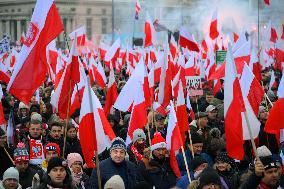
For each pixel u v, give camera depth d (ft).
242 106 56.13
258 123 60.23
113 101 87.56
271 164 50.31
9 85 65.87
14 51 157.89
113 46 165.78
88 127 58.18
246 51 97.04
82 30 168.76
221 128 85.61
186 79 106.52
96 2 556.51
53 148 62.23
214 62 132.77
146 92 80.69
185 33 127.03
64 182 50.98
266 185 50.70
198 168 56.70
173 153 60.85
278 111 61.93
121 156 58.08
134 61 169.58
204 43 180.55
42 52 66.23
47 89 116.67
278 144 75.61
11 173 55.26
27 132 76.38
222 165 57.82
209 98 109.91
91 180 57.93
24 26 552.00
